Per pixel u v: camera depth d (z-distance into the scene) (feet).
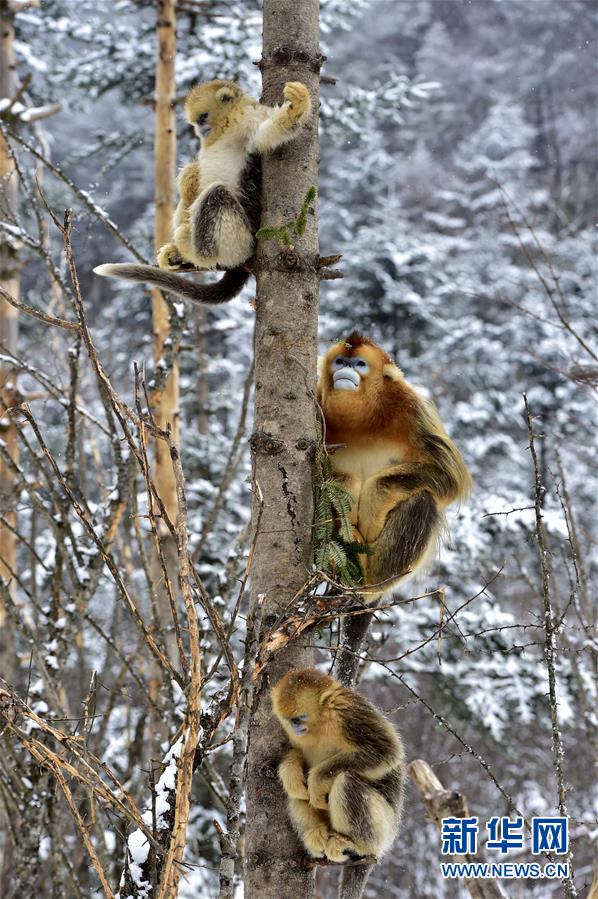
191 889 26.21
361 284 51.29
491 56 138.31
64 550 18.17
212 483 36.73
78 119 78.69
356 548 13.38
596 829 21.12
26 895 17.26
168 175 30.25
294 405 12.34
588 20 127.44
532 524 30.48
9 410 11.59
